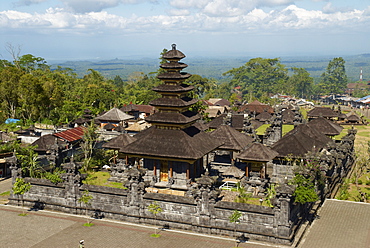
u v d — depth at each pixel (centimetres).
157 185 5344
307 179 4391
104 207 4491
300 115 8344
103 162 6731
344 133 11088
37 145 6631
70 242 3850
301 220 4222
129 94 19462
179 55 5491
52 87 12169
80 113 12362
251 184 5309
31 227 4222
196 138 5469
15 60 17275
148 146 5272
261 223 3869
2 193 5428
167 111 5434
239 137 6206
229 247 3744
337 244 3744
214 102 17850
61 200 4684
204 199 4072
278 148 5741
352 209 4722
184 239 3931
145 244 3809
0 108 11344
